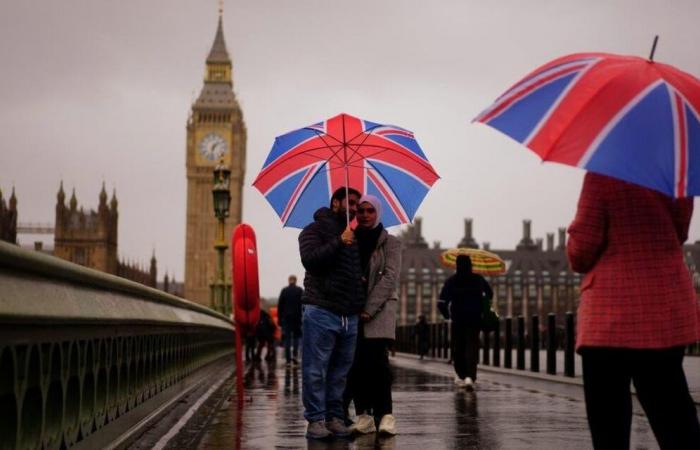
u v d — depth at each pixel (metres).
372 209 9.17
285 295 24.94
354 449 8.25
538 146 5.13
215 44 188.50
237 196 183.25
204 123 184.62
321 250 8.80
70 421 5.80
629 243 5.35
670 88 5.21
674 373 5.34
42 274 5.04
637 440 8.85
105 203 164.25
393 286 9.30
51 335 5.16
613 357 5.36
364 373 9.38
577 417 11.16
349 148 9.74
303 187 9.93
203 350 17.39
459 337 16.17
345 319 8.94
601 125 5.07
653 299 5.29
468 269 16.12
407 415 11.41
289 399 13.99
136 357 8.26
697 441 5.32
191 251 182.25
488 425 10.28
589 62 5.39
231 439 8.93
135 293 8.02
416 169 9.77
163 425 9.11
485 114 5.43
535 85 5.40
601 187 5.40
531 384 17.72
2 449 4.58
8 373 4.53
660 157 5.01
